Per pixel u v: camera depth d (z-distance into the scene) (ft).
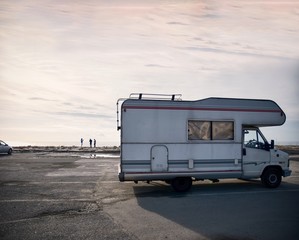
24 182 45.93
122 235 22.43
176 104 38.50
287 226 24.61
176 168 38.09
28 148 157.99
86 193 37.86
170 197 35.81
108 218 26.89
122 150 36.94
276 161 42.24
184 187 38.96
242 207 30.89
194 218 26.96
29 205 31.53
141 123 37.47
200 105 39.27
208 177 39.04
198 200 34.19
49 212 28.84
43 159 87.15
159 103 38.04
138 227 24.35
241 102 40.83
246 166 41.01
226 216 27.58
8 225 24.81
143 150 37.35
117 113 38.52
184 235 22.48
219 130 39.78
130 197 35.73
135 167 37.09
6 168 63.98
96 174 55.01
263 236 22.26
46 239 21.58
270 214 28.27
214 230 23.62
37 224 25.08
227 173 39.70
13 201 33.35
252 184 45.37
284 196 36.47
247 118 40.83
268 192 39.09
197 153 38.78
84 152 124.88
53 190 39.73
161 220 26.30
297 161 86.12
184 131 38.50
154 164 37.50
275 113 41.75
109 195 36.78
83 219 26.55
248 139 41.65
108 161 81.46
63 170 60.85
